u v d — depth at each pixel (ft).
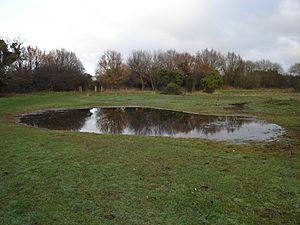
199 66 254.47
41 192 31.96
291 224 25.73
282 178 36.32
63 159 44.01
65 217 26.71
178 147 52.60
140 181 35.01
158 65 259.80
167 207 28.63
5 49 172.76
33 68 232.12
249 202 29.73
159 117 104.94
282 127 78.48
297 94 209.56
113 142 56.59
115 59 251.39
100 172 38.11
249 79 263.90
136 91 224.94
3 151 48.73
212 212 27.68
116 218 26.55
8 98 158.61
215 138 65.67
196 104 140.97
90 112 120.47
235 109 120.37
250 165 41.68
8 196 31.01
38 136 62.44
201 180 35.45
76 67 274.16
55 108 130.52
